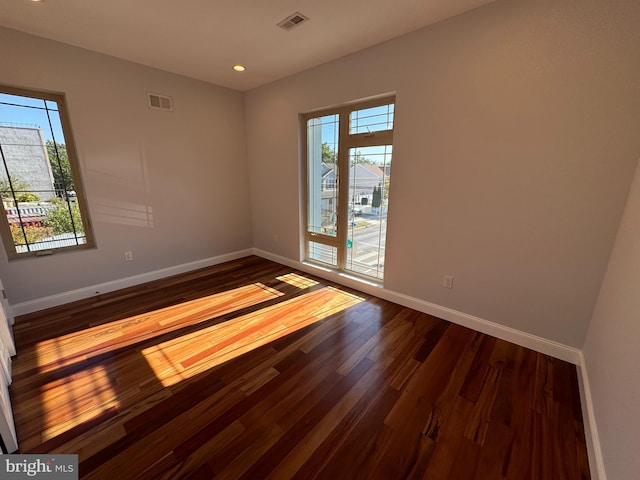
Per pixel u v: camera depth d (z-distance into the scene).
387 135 2.68
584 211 1.74
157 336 2.26
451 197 2.28
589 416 1.43
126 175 3.07
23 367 1.88
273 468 1.24
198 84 3.51
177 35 2.37
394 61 2.41
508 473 1.23
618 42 1.52
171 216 3.52
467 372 1.84
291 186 3.70
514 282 2.09
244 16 2.09
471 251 2.26
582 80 1.64
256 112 3.88
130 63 2.93
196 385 1.74
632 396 1.00
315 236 3.69
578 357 1.89
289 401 1.61
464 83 2.07
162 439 1.37
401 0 1.87
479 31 1.95
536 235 1.94
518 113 1.88
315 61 2.89
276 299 2.95
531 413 1.53
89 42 2.51
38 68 2.43
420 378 1.79
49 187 2.67
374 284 3.06
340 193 3.23
